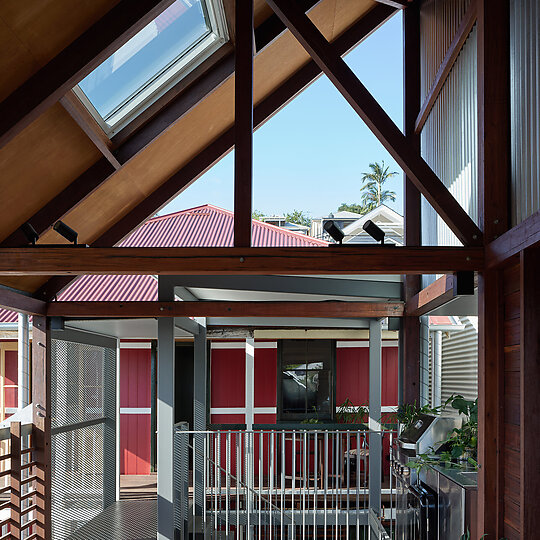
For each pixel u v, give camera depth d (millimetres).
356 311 7508
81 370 8438
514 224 4445
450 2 6102
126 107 5840
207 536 7867
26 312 6609
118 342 10070
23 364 7605
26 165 5270
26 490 6906
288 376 11445
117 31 4555
